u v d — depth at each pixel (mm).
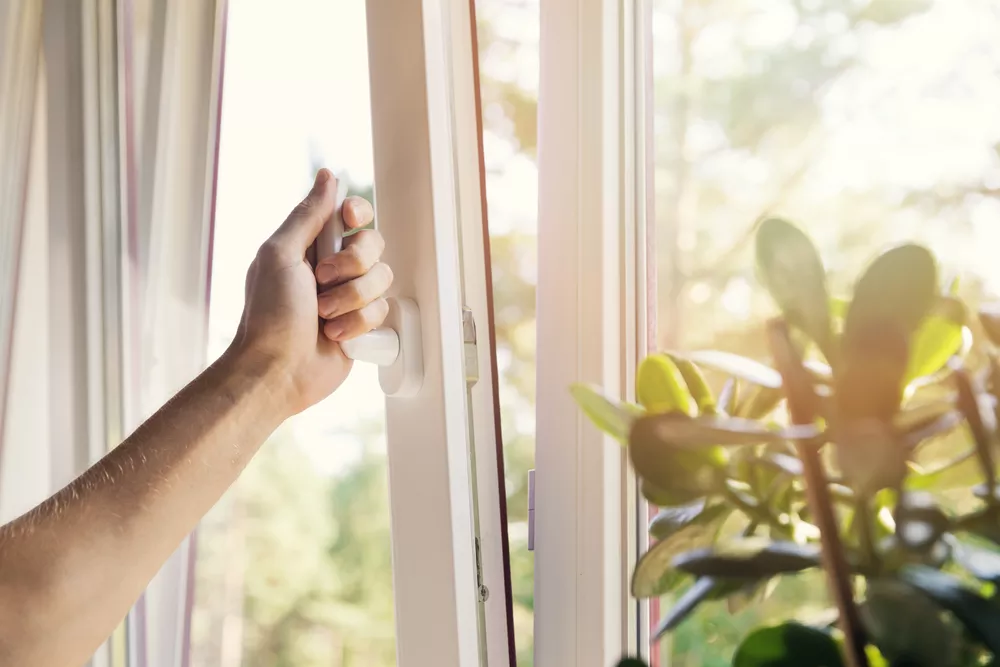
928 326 416
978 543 432
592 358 659
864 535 391
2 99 997
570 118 677
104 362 947
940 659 359
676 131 668
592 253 663
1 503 985
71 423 947
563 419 673
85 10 956
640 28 683
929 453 474
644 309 680
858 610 375
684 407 483
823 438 388
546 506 681
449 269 676
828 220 598
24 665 540
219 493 621
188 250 936
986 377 407
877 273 381
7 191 1004
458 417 672
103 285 951
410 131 679
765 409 472
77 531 567
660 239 675
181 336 933
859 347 381
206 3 938
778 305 412
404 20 677
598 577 646
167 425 611
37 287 1019
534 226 719
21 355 1006
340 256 636
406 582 697
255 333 629
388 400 710
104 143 955
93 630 567
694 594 432
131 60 964
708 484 430
